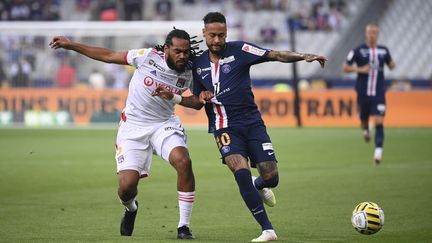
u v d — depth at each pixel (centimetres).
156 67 2873
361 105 6069
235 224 3250
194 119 10025
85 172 5244
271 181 2822
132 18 12950
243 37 12475
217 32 2784
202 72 2862
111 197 4094
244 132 2844
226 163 2830
